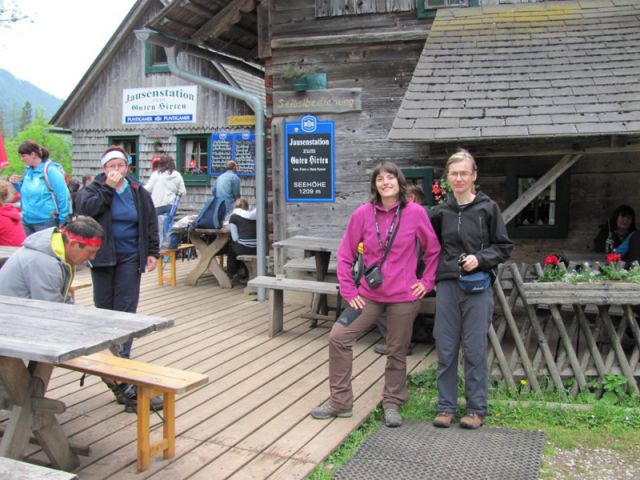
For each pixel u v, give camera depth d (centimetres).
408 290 436
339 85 763
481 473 366
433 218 446
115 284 493
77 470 358
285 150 784
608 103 563
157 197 1061
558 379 480
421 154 736
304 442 402
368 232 438
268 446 396
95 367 370
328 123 766
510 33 692
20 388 327
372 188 442
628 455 396
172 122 1581
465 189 427
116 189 484
